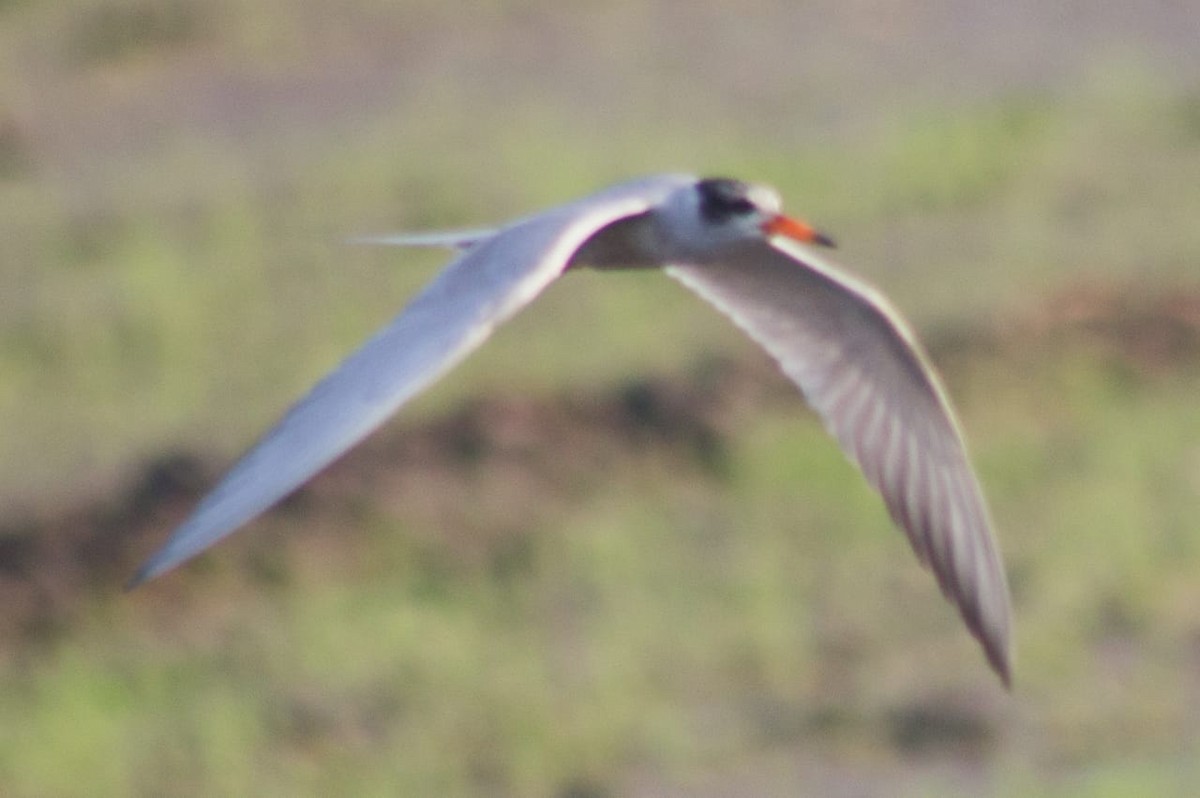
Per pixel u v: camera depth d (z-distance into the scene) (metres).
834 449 15.45
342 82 23.81
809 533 14.78
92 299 18.14
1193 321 16.95
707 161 20.59
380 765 12.47
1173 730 12.63
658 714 12.88
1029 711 12.81
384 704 13.02
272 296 18.14
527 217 6.85
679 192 7.39
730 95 22.64
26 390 16.86
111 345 17.41
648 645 13.54
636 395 15.77
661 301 17.53
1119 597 14.01
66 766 12.63
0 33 25.53
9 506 14.70
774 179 20.22
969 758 12.41
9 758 12.70
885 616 13.84
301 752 12.65
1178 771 12.09
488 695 13.05
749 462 15.40
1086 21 23.98
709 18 24.88
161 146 22.38
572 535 14.66
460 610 14.05
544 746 12.55
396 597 14.14
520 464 15.21
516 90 23.16
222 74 24.30
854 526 14.84
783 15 24.77
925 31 24.02
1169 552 14.51
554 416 15.57
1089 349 16.72
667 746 12.57
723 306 7.70
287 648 13.61
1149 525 14.80
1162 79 22.19
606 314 17.20
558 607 14.03
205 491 15.00
